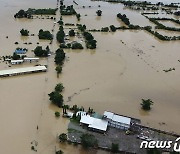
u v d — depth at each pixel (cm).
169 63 11319
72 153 6644
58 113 7775
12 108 7994
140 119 7994
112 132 7338
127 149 6844
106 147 6831
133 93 9156
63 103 8331
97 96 8819
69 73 9994
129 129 7406
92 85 9362
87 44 12362
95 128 7269
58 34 12744
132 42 13188
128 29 14825
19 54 11031
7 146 6719
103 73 10162
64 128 7381
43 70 9988
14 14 15825
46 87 9075
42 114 7856
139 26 15225
